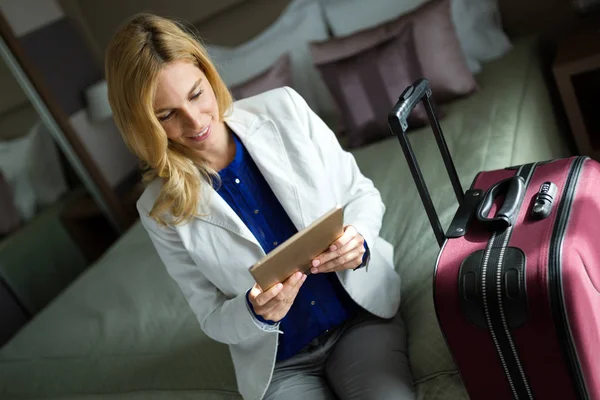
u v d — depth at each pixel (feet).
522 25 8.77
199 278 4.46
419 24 7.53
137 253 7.80
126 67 3.74
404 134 3.67
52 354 6.43
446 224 5.26
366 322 4.50
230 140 4.43
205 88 4.03
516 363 3.50
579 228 3.48
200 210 4.25
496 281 3.37
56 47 11.03
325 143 4.59
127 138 4.02
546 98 7.40
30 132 10.44
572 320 3.22
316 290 4.41
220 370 5.15
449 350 3.72
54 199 10.90
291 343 4.44
